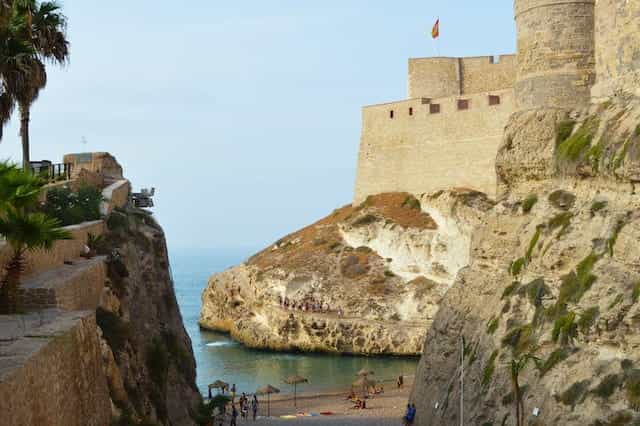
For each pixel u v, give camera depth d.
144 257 39.34
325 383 70.00
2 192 23.06
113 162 58.09
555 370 27.59
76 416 19.41
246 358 84.50
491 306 34.88
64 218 35.47
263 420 51.66
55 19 36.81
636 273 26.59
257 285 95.19
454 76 96.19
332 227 99.38
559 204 32.62
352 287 86.88
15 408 14.68
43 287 23.61
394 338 80.56
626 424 23.88
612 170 28.95
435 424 36.41
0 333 18.88
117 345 26.89
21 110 39.41
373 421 48.94
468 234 82.00
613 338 26.00
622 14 31.73
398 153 96.44
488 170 84.81
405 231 87.81
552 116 35.22
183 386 37.09
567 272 30.44
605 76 33.38
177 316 41.75
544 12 35.81
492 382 31.03
